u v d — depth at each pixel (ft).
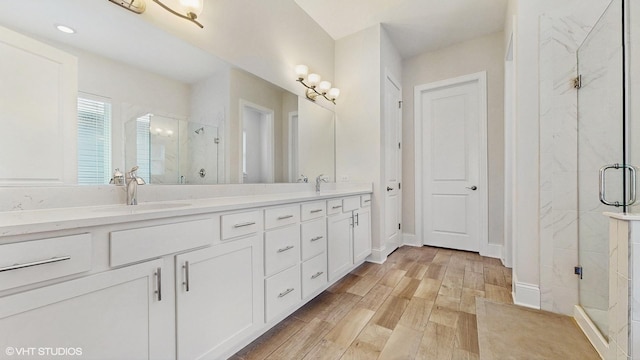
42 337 2.38
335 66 10.41
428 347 4.66
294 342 4.80
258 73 6.98
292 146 8.13
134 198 4.19
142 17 4.62
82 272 2.63
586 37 5.34
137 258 3.04
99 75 4.07
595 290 4.97
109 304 2.82
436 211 11.41
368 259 9.52
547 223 5.88
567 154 5.67
